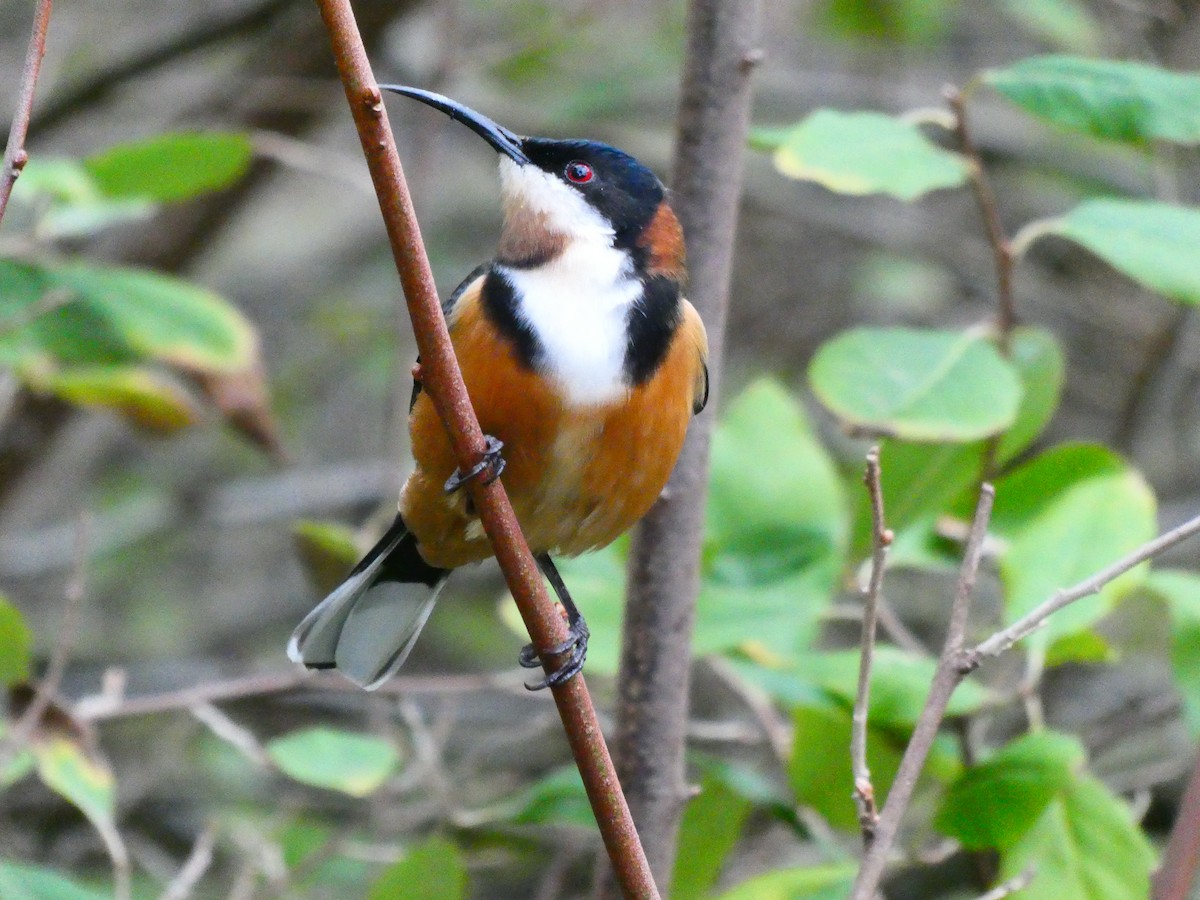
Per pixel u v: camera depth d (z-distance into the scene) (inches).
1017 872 302.2
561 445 295.1
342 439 801.6
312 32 610.5
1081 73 336.5
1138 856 300.8
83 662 674.2
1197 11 562.9
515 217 311.3
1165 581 326.0
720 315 329.7
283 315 791.1
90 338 413.4
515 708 617.9
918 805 428.1
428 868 359.9
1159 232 334.6
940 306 727.7
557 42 682.8
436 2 669.3
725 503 365.4
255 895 441.4
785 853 475.8
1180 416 649.6
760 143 351.6
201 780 575.2
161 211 593.6
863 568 358.9
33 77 212.2
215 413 492.7
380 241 801.6
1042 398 369.7
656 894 247.1
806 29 735.1
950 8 697.0
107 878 512.4
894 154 334.6
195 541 768.9
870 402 331.9
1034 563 324.8
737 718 577.3
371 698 490.6
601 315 298.2
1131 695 546.9
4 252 424.5
